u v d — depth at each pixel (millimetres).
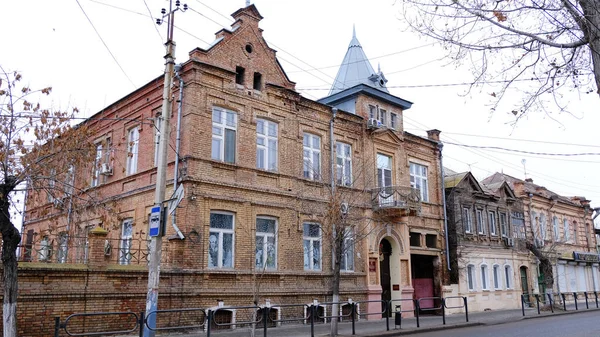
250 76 21625
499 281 34500
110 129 24234
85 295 15336
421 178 30078
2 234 12109
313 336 15703
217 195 19438
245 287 19625
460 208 32219
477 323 22422
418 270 29297
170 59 14406
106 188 23391
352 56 29922
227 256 19594
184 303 17766
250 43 21906
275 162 22062
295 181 22453
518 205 38750
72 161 14398
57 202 14859
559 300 35188
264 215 21109
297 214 22188
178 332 17359
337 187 21609
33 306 14344
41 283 14641
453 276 30531
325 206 23141
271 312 20234
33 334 14203
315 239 22984
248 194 20516
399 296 26172
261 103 21797
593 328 19172
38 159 13211
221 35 20906
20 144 13289
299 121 23297
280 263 21031
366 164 25984
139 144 22000
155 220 13375
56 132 13922
